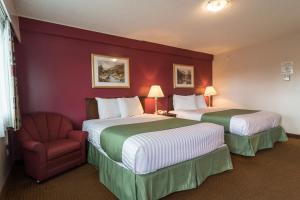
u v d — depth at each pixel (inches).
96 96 145.2
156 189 73.7
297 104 162.6
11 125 90.9
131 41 159.5
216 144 96.8
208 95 215.5
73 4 98.0
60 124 119.5
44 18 116.0
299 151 131.0
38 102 121.0
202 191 83.3
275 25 135.1
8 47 89.1
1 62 85.1
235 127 124.7
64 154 101.3
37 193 84.1
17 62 113.7
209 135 92.9
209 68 229.9
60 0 93.6
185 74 205.9
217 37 160.1
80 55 137.1
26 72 116.7
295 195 79.1
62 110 130.0
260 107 187.2
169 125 100.7
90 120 129.8
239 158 120.3
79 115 136.9
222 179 93.3
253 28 140.1
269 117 138.5
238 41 174.7
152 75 179.2
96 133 104.9
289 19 123.8
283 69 168.9
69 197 81.0
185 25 130.0
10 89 90.1
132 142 74.0
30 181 94.7
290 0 97.7
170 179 78.3
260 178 93.8
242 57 199.2
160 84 185.3
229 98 213.6
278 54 171.3
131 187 72.6
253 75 191.3
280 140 149.9
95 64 143.6
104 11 106.6
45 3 96.5
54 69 126.6
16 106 95.0
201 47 194.4
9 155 103.0
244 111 155.7
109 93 152.2
